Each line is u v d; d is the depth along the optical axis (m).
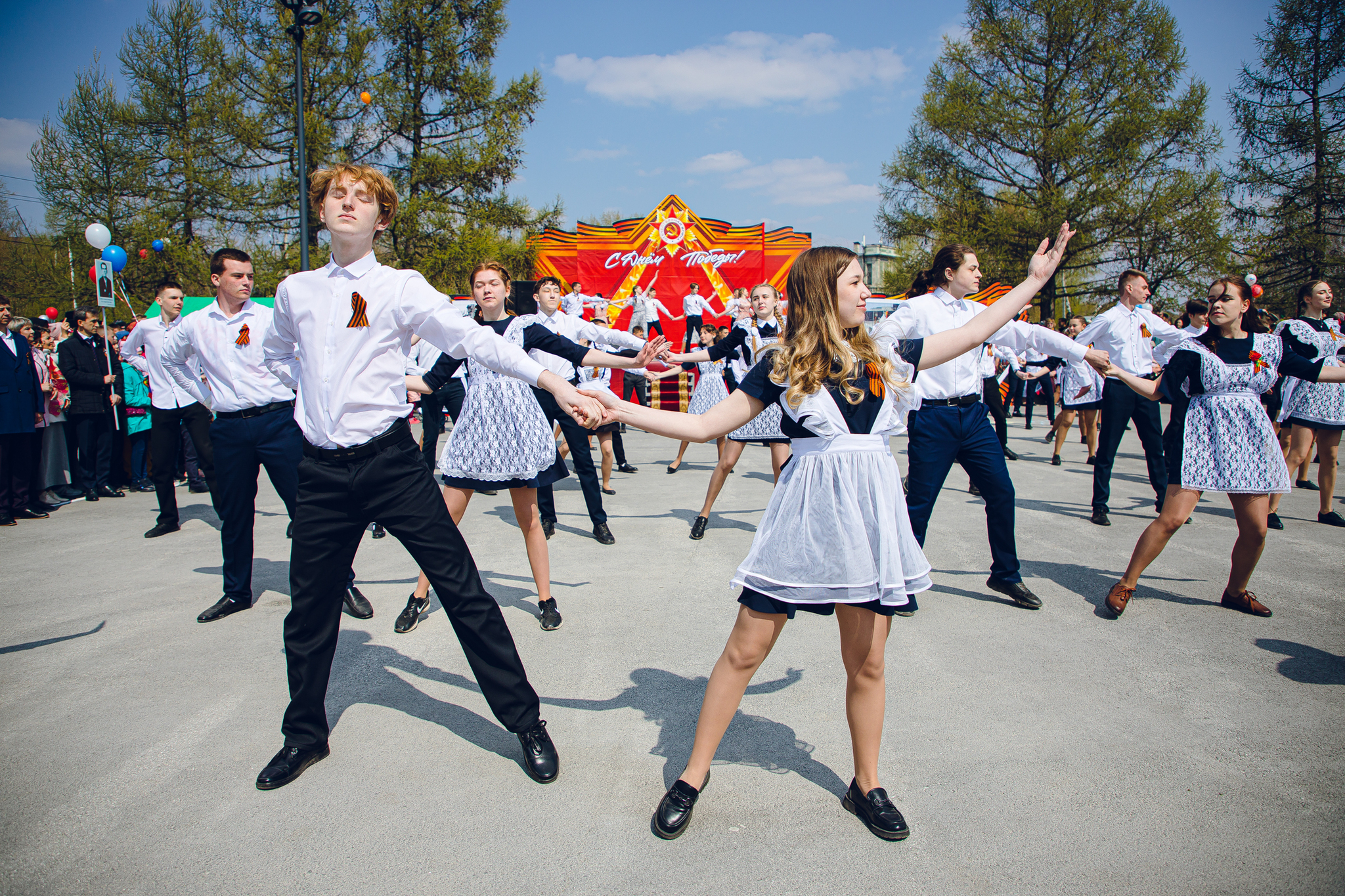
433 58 22.28
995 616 4.15
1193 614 4.17
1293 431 7.61
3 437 6.75
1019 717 2.97
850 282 2.21
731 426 2.30
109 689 3.31
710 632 3.94
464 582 2.57
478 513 7.12
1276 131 25.72
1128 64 23.58
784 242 14.84
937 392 4.18
